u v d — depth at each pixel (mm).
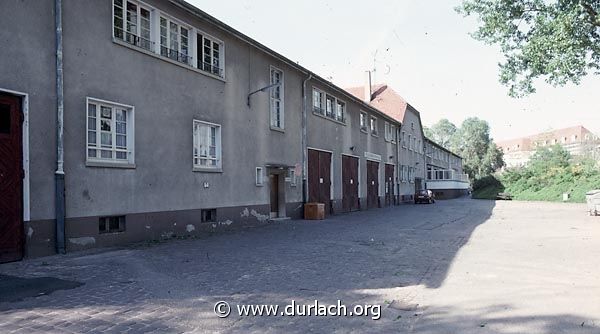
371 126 34219
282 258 10242
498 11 18078
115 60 12016
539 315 6094
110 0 11930
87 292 6848
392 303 6695
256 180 18641
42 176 10070
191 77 14914
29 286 7180
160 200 13383
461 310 6359
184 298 6660
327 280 8109
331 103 26953
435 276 8617
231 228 16797
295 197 21906
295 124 22109
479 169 94375
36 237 9898
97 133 11570
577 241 13914
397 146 41750
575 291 7410
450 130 124438
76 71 10922
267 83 19672
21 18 9719
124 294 6773
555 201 45656
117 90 12031
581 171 47875
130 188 12344
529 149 108750
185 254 10570
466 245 12953
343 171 28062
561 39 15445
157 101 13414
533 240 14188
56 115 10398
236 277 8164
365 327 5609
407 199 45250
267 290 7273
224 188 16484
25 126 9766
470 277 8531
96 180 11359
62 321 5473
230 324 5594
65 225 10516
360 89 47938
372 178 34000
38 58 10055
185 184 14445
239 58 17672
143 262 9414
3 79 9336
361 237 14555
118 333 5117
